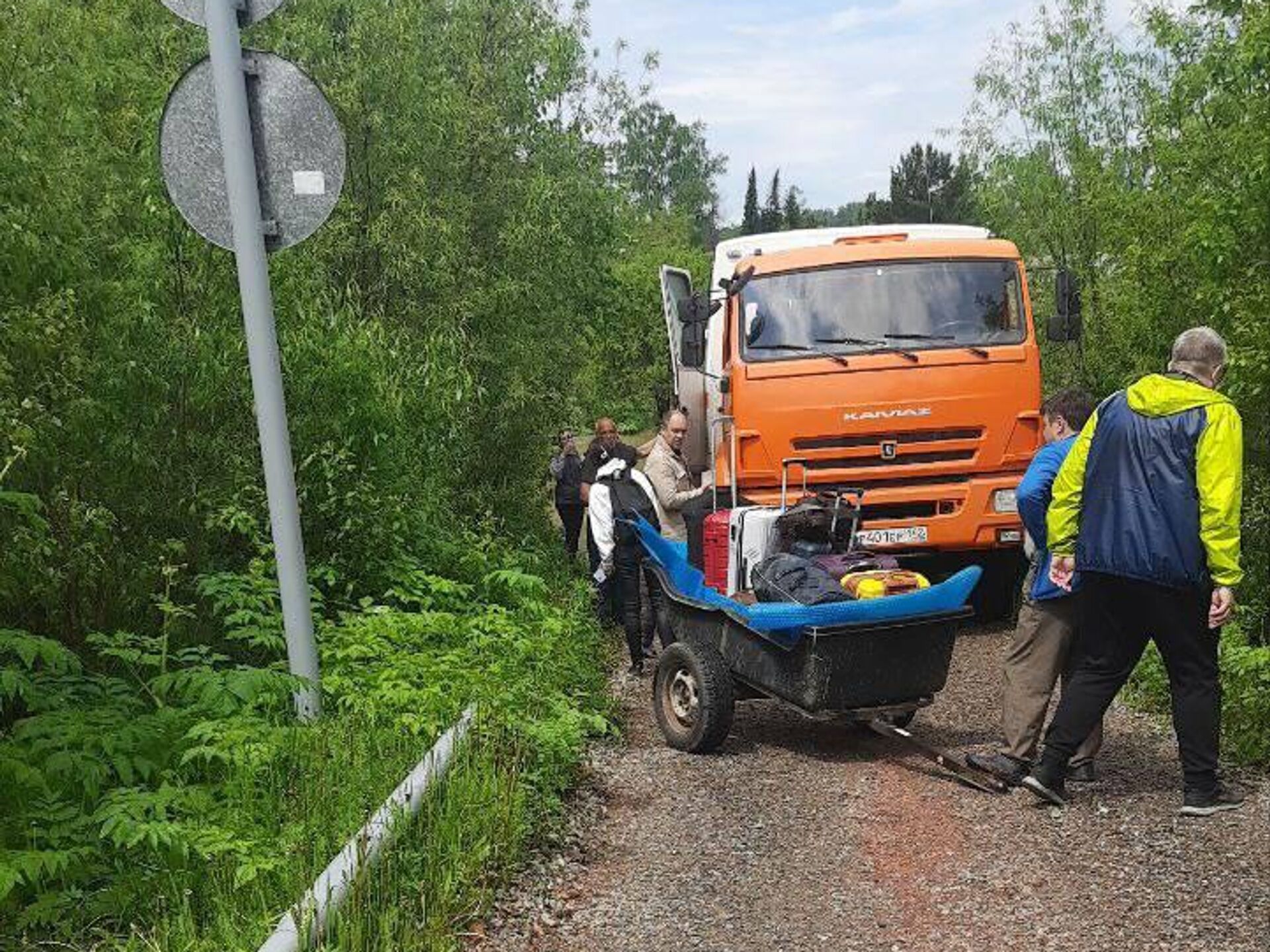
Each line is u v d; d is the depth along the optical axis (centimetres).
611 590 1144
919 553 1179
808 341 1178
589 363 1773
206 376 782
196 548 795
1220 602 602
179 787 529
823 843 609
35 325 644
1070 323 1295
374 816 507
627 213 1761
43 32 805
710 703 771
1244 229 1128
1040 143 2002
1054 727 650
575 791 686
